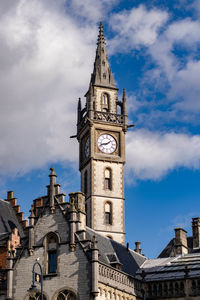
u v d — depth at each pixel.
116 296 58.34
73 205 58.38
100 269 56.28
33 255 58.31
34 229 59.31
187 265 66.31
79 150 100.38
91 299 53.97
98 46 105.69
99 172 94.81
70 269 56.06
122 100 100.62
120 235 92.75
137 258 73.25
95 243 55.91
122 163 96.81
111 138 97.38
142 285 64.62
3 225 70.12
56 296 55.69
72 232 57.19
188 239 87.62
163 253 85.69
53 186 60.25
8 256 58.94
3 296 58.00
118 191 95.12
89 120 96.44
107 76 102.12
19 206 75.06
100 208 93.00
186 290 61.88
